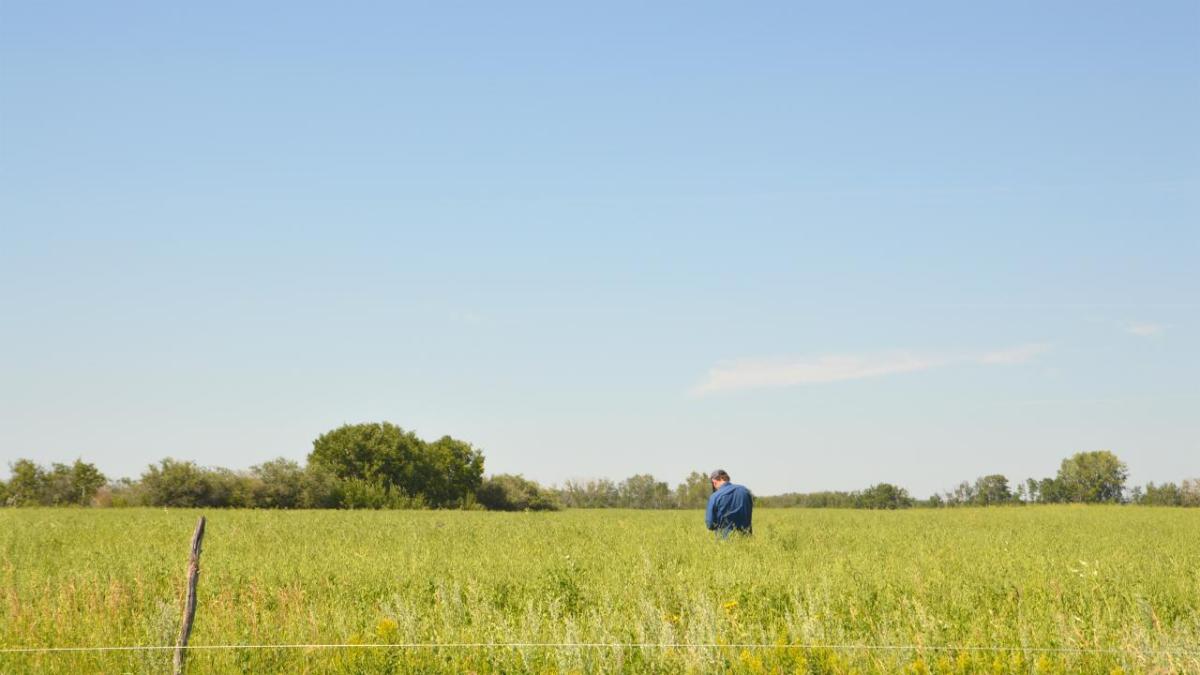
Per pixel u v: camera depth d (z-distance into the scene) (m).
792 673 8.34
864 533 23.77
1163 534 25.23
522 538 21.20
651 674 8.47
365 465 84.19
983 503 89.62
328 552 17.78
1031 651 8.87
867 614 10.80
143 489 61.47
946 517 36.97
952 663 8.62
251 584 12.84
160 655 9.07
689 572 13.53
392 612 10.75
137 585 12.72
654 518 35.59
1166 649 8.67
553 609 10.97
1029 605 11.19
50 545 19.67
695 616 9.98
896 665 8.55
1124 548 18.64
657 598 11.72
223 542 20.41
